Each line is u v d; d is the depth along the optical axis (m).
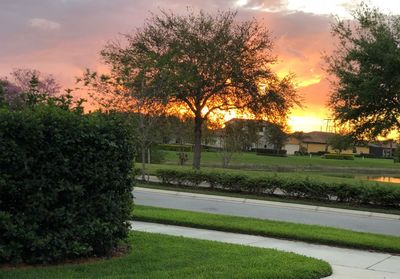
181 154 44.81
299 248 9.83
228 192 23.30
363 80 22.28
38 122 6.62
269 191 22.42
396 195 19.44
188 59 30.33
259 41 30.86
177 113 33.00
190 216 12.82
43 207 6.74
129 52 29.88
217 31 30.42
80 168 7.04
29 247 6.64
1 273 6.20
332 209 18.80
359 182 21.69
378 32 22.42
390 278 7.59
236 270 6.82
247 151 89.75
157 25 30.81
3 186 6.43
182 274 6.50
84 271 6.54
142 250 8.13
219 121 34.69
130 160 7.71
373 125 23.77
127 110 25.97
